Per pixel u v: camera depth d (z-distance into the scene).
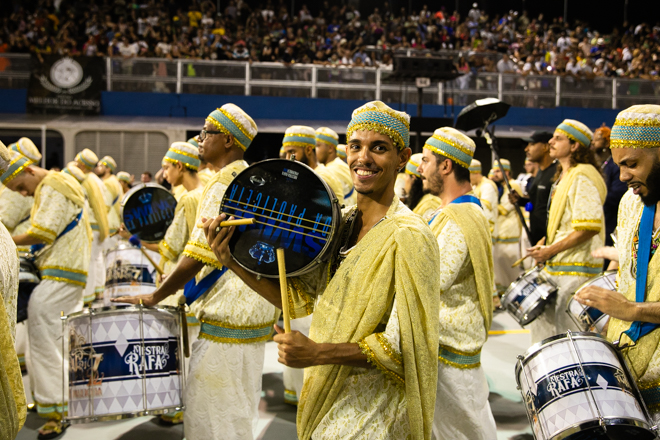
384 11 24.83
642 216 2.31
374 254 1.74
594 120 16.81
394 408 1.75
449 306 2.77
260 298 2.99
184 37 18.62
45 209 3.98
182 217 3.70
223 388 2.92
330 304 1.77
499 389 4.70
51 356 3.95
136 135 15.41
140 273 4.65
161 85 15.98
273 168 1.93
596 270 4.10
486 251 2.77
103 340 2.91
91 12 18.50
